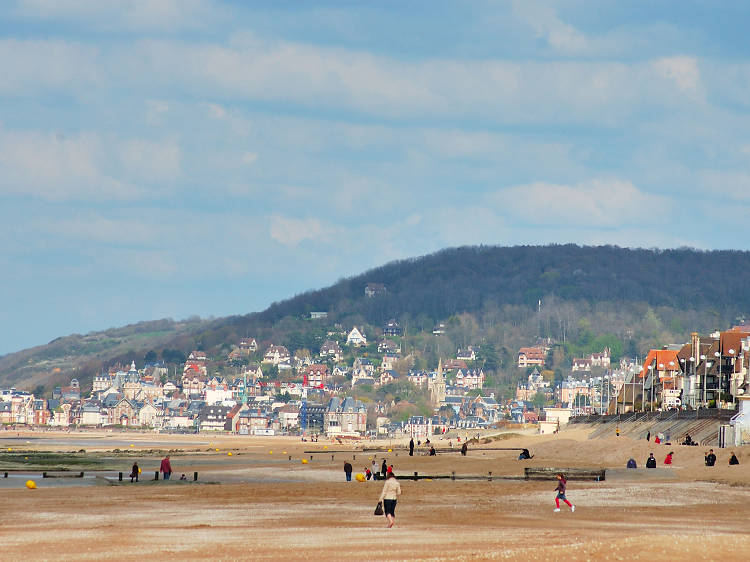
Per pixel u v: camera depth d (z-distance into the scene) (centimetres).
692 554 15075
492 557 15225
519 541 18338
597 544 16025
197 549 17525
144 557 16575
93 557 16625
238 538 19175
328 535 19575
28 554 17062
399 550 17150
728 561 14638
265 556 16562
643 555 14975
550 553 15375
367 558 16075
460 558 15362
